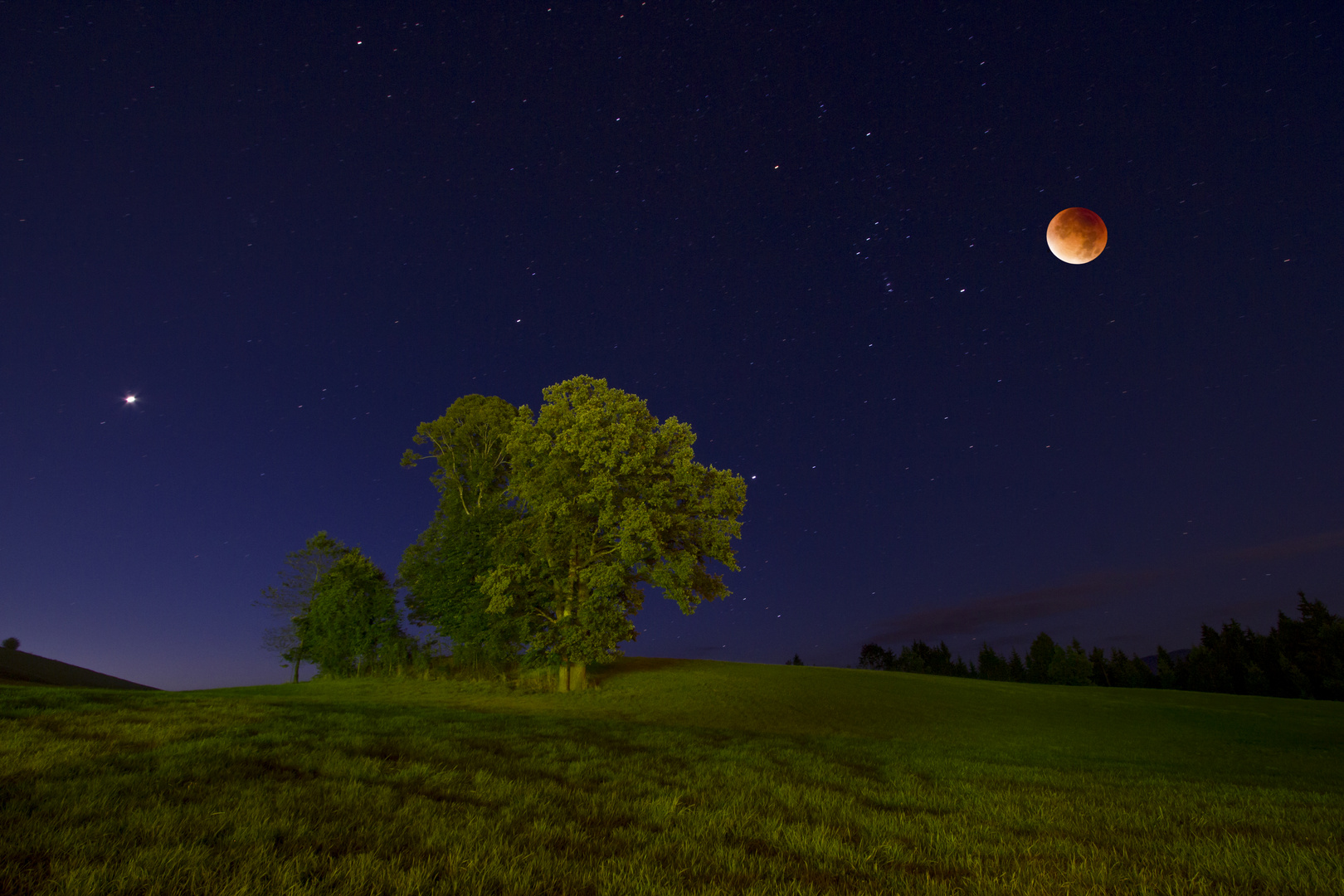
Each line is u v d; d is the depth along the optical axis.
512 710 29.58
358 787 7.48
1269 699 47.00
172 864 4.72
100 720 11.62
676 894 4.74
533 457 35.56
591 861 5.44
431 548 44.53
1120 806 9.18
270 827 5.72
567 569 35.56
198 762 8.34
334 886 4.57
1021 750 20.73
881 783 10.48
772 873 5.38
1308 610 90.25
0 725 10.34
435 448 48.47
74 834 5.31
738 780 9.73
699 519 33.97
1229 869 5.96
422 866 5.00
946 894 5.07
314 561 45.56
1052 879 5.50
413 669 42.28
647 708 31.41
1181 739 29.48
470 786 8.17
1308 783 14.21
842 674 48.31
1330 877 5.72
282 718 13.59
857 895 4.96
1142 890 5.23
